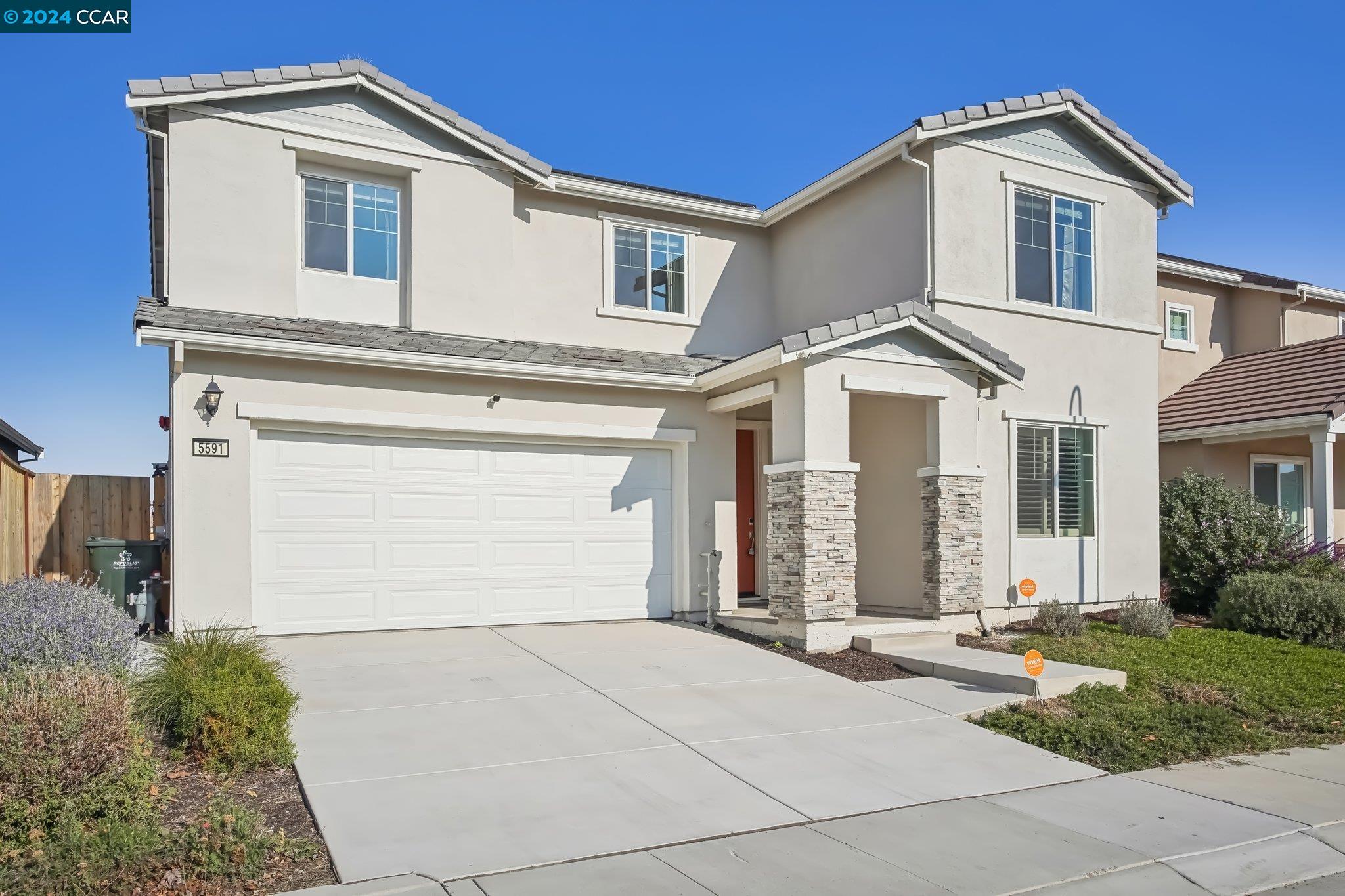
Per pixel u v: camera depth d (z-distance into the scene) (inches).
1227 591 556.7
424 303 509.0
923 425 511.2
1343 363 658.8
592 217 588.1
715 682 384.8
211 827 213.3
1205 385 749.9
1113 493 590.2
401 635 457.1
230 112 471.2
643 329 599.2
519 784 263.3
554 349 516.7
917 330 480.1
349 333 457.7
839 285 592.4
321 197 498.3
